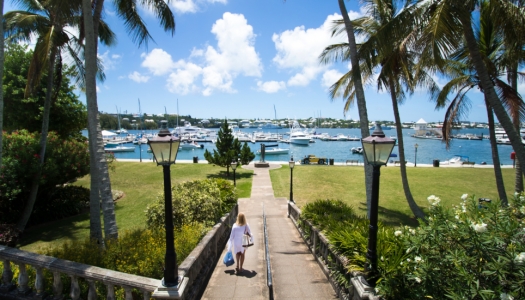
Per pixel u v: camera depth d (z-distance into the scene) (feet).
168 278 13.14
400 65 37.70
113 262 16.93
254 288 19.34
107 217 25.14
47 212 47.11
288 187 71.67
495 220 12.09
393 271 13.07
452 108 39.27
